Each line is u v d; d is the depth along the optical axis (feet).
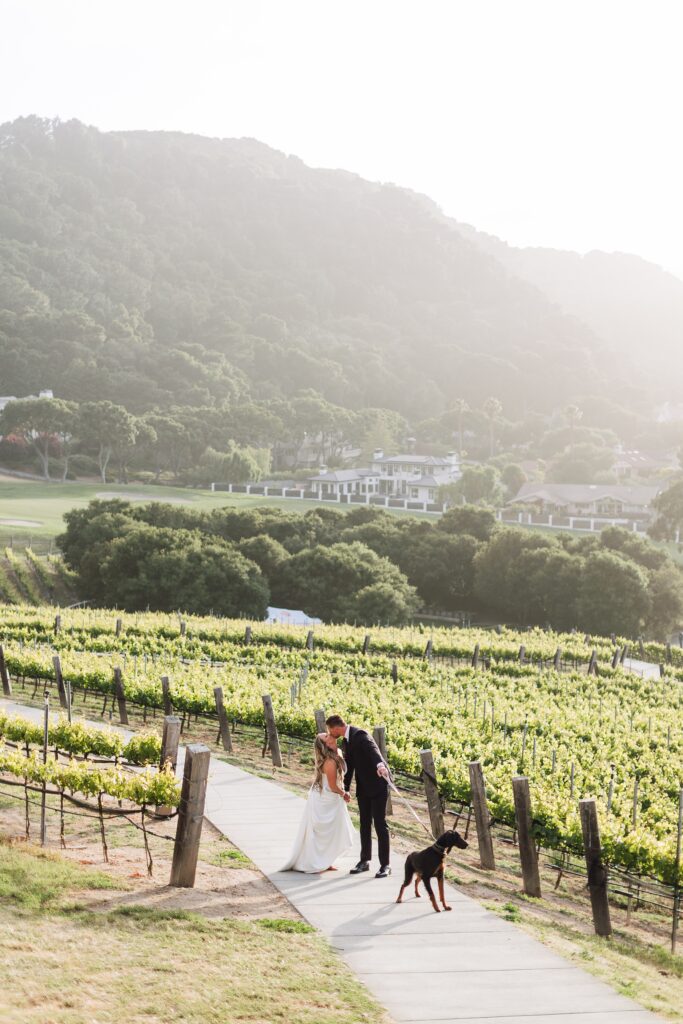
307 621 257.14
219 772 58.44
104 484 517.14
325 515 350.43
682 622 290.35
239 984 25.57
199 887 34.53
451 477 603.67
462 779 54.60
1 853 35.60
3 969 25.09
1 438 561.43
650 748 86.58
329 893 34.94
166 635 147.64
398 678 115.14
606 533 318.04
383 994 25.90
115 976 25.41
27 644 118.73
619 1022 24.93
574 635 188.65
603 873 36.55
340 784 38.37
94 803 47.65
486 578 307.17
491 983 27.20
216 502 475.31
